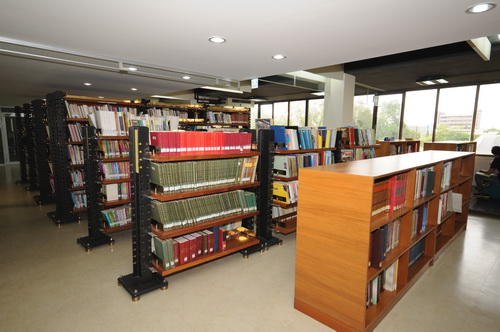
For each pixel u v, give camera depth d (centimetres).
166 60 344
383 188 206
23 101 923
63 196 409
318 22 217
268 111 1191
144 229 240
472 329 201
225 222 285
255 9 194
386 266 198
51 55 304
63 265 288
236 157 300
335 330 195
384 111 833
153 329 195
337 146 421
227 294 240
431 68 551
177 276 270
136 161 234
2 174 892
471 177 398
